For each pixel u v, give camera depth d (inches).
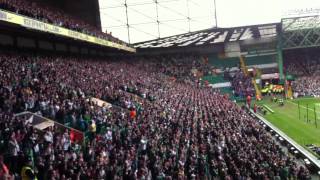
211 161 1148.5
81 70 1957.4
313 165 1391.5
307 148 1679.4
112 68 2610.7
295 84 3742.6
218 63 4018.2
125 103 1614.2
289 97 3617.1
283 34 3750.0
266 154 1275.8
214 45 4072.3
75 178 813.2
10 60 1528.1
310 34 3737.7
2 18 1341.0
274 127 2208.4
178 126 1477.6
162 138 1259.8
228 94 3617.1
